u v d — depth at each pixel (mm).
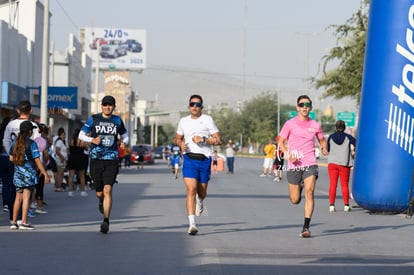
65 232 21984
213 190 44500
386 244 20141
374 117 29703
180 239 20469
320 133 21453
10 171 24203
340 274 15344
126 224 24172
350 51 58781
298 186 21609
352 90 59312
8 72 59656
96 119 21672
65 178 43281
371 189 29438
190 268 15812
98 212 28516
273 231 22672
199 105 21234
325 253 18219
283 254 17938
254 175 70438
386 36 29672
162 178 60844
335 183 30516
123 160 89312
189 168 21312
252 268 15859
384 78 29625
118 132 21875
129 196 37781
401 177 29141
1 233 21719
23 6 73000
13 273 15219
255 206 32250
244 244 19578
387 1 29750
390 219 27406
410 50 29359
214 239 20531
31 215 26484
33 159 22672
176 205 32000
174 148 61719
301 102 21281
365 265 16484
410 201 28953
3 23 57219
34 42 72812
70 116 97312
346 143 30469
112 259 17000
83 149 37250
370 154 29656
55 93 61688
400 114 29328
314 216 28109
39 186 29094
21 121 23844
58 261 16703
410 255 18125
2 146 25391
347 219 27109
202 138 21125
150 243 19641
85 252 18031
